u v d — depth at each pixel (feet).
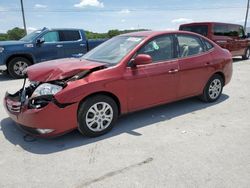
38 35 31.94
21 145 12.44
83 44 35.04
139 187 9.11
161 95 15.29
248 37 46.93
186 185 9.18
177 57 15.88
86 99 12.50
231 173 9.87
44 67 13.15
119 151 11.71
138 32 16.46
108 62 13.96
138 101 14.32
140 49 14.28
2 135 13.57
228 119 15.58
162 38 15.38
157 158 11.04
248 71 33.53
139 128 14.29
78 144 12.48
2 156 11.42
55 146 12.30
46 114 11.64
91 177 9.77
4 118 16.08
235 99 19.90
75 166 10.53
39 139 13.07
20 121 12.35
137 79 13.88
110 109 13.39
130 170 10.17
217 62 18.06
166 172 9.98
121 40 15.84
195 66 16.61
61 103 11.78
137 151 11.69
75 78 12.21
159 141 12.66
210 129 14.06
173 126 14.55
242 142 12.46
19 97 12.98
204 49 17.69
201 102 18.90
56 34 33.17
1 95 22.11
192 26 40.32
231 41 41.91
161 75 14.87
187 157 11.09
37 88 12.11
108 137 13.20
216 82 18.71
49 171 10.22
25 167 10.52
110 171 10.13
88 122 12.80
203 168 10.22
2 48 29.55
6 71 31.53
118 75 13.21
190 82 16.66
